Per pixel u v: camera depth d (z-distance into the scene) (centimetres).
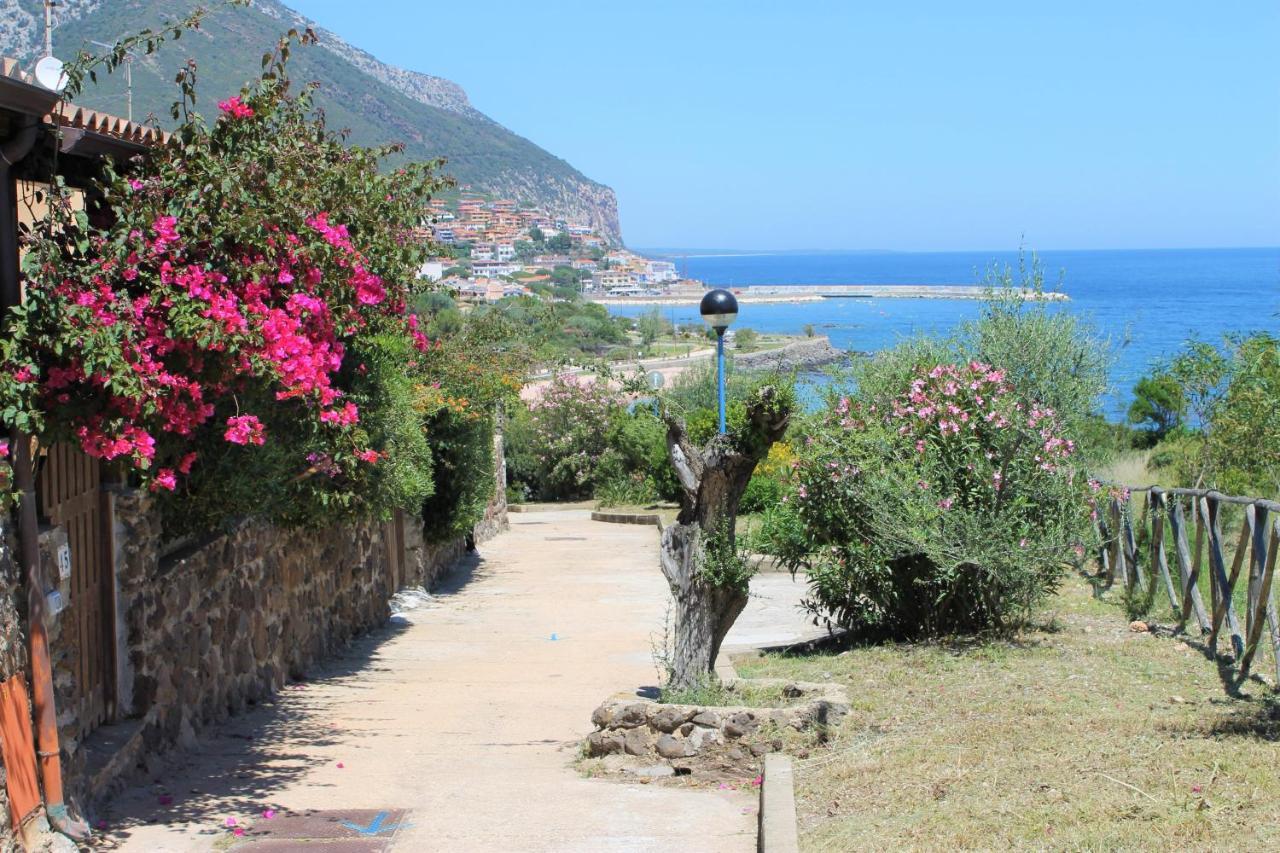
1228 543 1221
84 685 647
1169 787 521
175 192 651
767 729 700
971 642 931
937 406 948
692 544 761
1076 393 1134
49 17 829
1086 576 1244
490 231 19075
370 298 777
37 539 544
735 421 761
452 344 1939
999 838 479
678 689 759
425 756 750
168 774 702
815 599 1240
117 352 548
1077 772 558
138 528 698
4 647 498
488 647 1258
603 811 617
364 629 1360
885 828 513
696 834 576
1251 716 645
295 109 820
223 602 863
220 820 604
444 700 945
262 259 670
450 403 1714
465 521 1856
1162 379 1927
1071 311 1177
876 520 956
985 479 933
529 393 3769
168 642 748
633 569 2048
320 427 870
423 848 559
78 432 561
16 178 592
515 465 3788
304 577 1104
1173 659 830
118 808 621
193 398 612
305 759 743
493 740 795
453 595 1761
